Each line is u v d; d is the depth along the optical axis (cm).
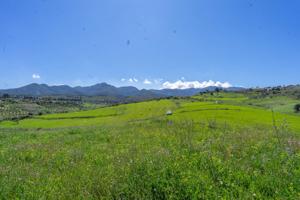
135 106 15012
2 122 11625
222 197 580
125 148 1410
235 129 2234
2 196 695
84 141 1894
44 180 837
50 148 1586
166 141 1543
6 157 1339
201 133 1950
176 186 618
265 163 825
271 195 618
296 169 758
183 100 16875
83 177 806
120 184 664
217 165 769
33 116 13775
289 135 1393
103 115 12925
